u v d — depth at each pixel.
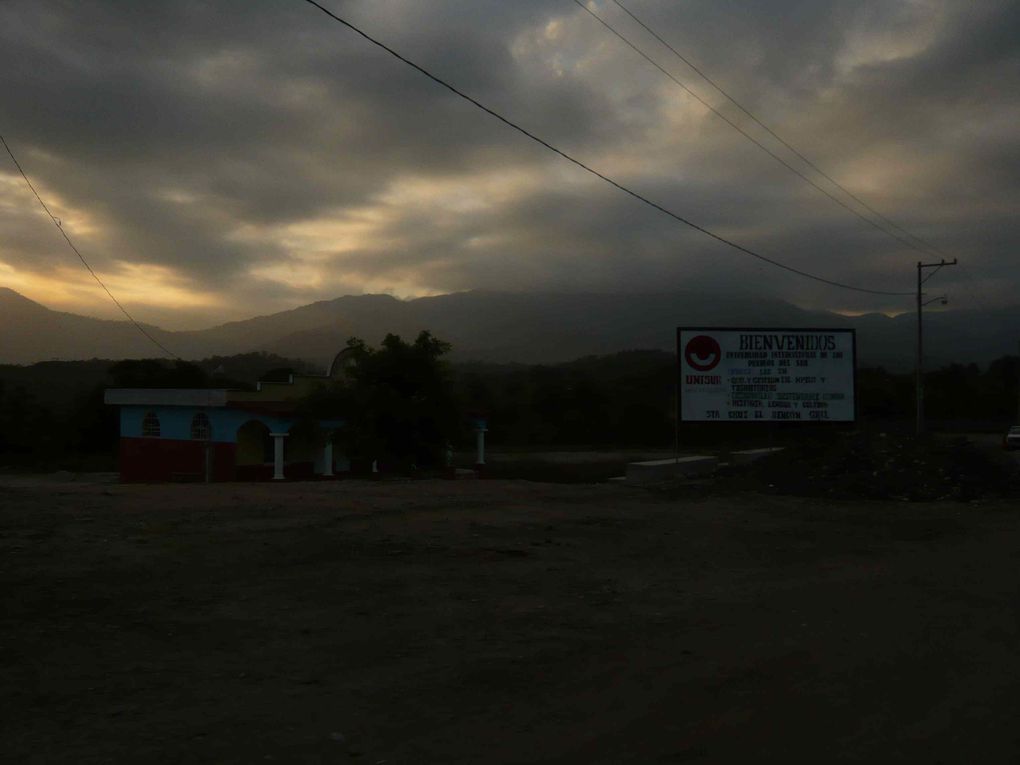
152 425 38.41
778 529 16.97
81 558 10.97
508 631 8.59
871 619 9.42
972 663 7.65
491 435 71.62
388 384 30.27
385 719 6.07
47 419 59.66
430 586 10.45
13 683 6.53
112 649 7.48
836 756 5.44
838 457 25.02
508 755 5.44
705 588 11.17
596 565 12.47
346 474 37.12
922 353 53.34
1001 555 14.17
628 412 74.31
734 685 6.96
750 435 71.31
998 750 5.55
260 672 7.05
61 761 5.15
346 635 8.22
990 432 73.69
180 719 5.92
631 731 5.89
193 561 11.18
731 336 27.91
